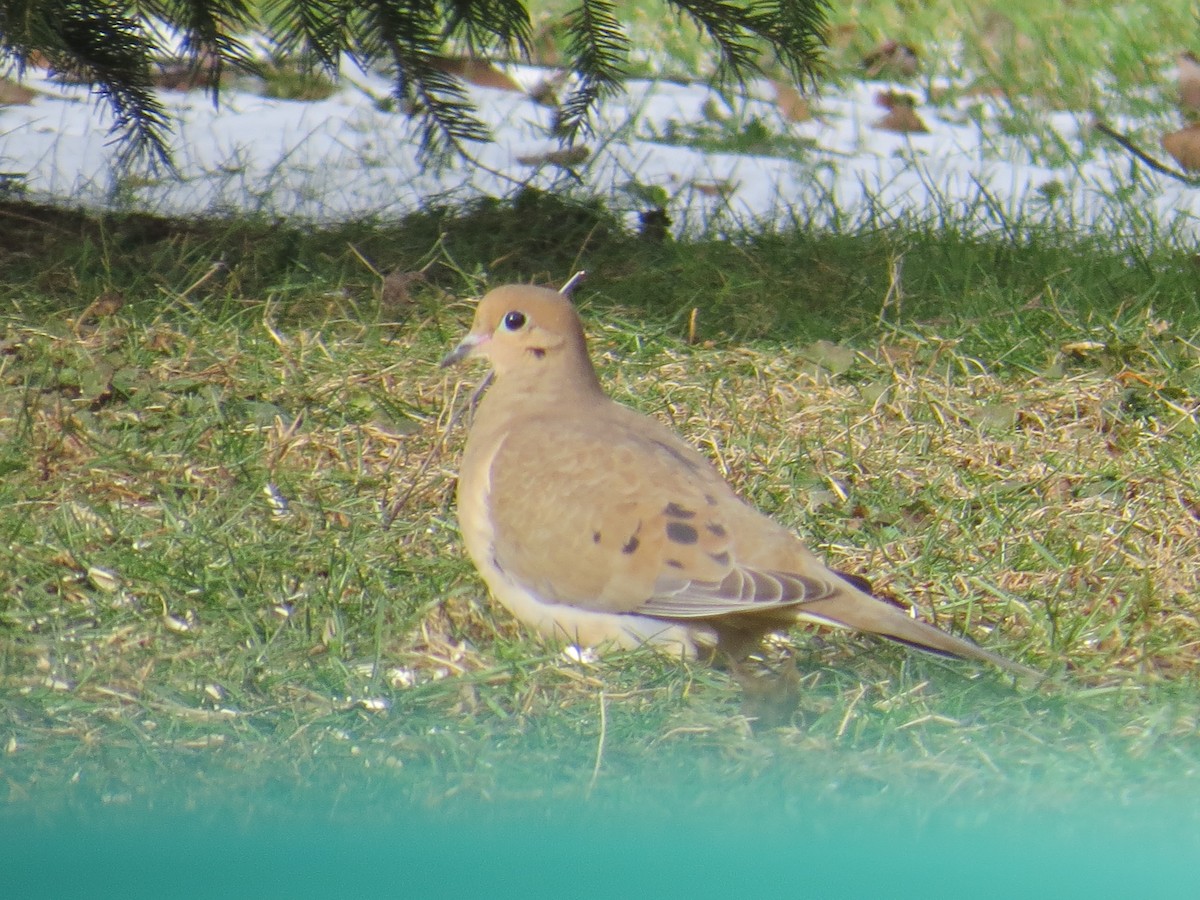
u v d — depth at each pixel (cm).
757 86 1977
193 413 1099
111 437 1064
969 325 1278
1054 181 1666
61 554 927
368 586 919
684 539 815
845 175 1714
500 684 845
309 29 1336
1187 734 821
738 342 1265
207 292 1274
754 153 1772
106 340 1179
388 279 1299
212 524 969
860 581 843
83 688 827
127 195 1463
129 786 752
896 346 1267
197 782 758
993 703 847
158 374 1145
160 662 854
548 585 841
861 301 1334
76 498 991
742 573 799
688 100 1939
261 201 1459
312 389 1141
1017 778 780
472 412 1112
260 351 1186
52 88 1788
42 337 1173
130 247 1359
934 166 1756
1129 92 1969
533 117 1830
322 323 1244
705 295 1325
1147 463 1097
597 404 909
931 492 1048
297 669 848
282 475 1029
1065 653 895
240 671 841
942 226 1488
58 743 788
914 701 845
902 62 2077
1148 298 1338
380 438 1093
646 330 1252
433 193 1538
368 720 816
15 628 870
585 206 1495
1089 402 1174
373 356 1195
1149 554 999
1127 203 1586
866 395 1166
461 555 963
